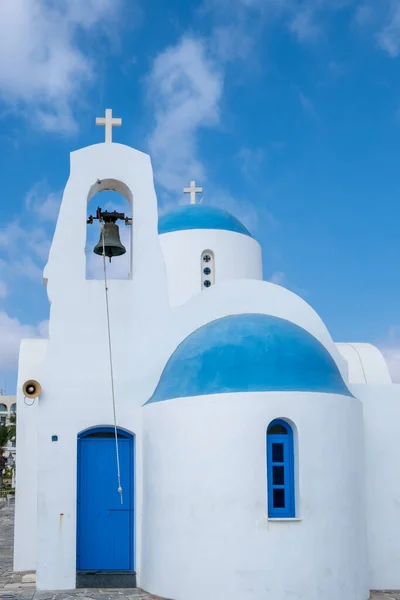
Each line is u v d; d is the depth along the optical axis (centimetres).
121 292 1403
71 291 1387
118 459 1354
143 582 1272
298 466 1163
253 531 1129
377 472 1383
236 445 1156
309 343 1273
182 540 1174
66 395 1343
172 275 1753
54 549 1280
